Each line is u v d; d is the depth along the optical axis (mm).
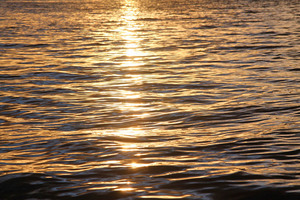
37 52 18984
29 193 5664
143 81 12922
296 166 6297
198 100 10594
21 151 7234
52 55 18125
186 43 21406
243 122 8664
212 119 8953
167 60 16594
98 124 8766
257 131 8000
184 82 12656
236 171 6156
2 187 5828
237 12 40875
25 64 16000
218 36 24000
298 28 26859
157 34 25656
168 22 33188
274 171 6129
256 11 41531
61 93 11570
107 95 11289
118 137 7867
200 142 7484
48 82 12945
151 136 7906
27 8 48000
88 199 5461
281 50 18375
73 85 12523
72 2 58750
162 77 13453
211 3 54344
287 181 5793
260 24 29891
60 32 27188
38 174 6211
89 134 8086
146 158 6773
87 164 6582
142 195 5508
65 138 7855
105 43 21969
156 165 6465
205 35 24625
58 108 10086
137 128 8445
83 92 11656
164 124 8695
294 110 9398
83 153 7070
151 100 10703
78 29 28906
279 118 8836
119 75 13883
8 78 13539
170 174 6121
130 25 31469
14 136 8039
